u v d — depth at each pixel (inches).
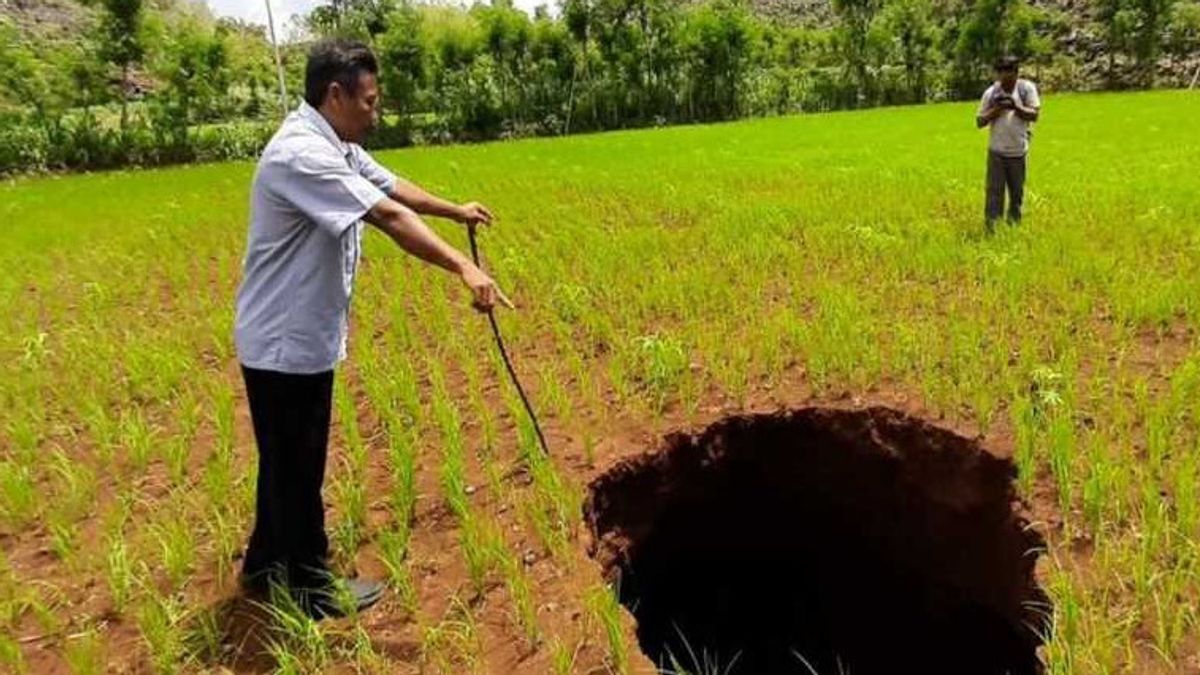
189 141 1653.5
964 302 281.3
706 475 214.2
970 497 193.0
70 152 1576.0
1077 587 144.9
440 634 144.4
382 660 139.7
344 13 2012.8
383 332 305.4
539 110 1982.0
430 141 1884.8
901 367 227.6
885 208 439.5
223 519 181.3
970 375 218.7
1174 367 222.8
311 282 135.0
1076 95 1611.7
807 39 2304.4
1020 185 369.1
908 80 2075.5
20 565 176.1
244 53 2081.7
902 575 223.8
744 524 237.5
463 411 231.5
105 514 192.7
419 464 204.4
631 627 145.5
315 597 152.6
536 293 325.7
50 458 223.6
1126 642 131.2
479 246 417.4
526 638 143.8
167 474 209.3
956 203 447.2
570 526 173.3
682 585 249.4
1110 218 374.6
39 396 263.6
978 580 196.9
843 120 1400.1
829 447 215.5
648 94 2039.9
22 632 155.0
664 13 2042.3
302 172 126.5
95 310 365.4
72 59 1652.3
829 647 253.9
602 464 195.6
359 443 207.5
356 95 132.9
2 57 1593.3
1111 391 210.4
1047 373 206.1
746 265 339.0
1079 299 264.7
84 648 144.6
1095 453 175.8
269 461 145.3
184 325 330.0
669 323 283.1
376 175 151.2
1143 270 292.7
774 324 262.4
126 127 1665.8
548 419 219.0
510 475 195.8
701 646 260.4
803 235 385.1
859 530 227.3
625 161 846.5
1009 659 197.3
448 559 167.8
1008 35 1959.9
